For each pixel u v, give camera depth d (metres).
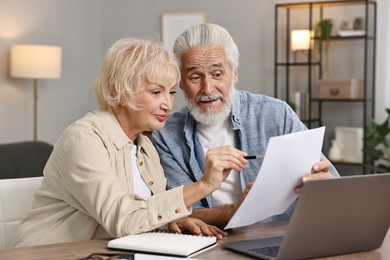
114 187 1.83
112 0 7.32
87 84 7.20
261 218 1.85
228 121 2.37
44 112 6.63
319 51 6.18
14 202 2.22
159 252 1.62
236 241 1.82
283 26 6.52
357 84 5.99
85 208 1.88
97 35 7.32
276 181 1.72
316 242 1.60
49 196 2.00
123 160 1.96
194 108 2.25
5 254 1.64
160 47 1.97
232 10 6.76
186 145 2.34
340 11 6.23
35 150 4.12
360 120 6.23
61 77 6.82
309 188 1.51
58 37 6.76
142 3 7.19
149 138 2.41
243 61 6.72
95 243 1.77
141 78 1.92
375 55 6.03
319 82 6.09
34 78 6.00
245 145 2.35
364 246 1.72
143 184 2.10
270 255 1.62
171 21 7.05
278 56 6.57
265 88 6.65
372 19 6.11
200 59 2.19
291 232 1.54
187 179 2.30
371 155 5.63
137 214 1.77
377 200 1.66
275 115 2.37
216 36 2.20
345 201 1.60
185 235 1.79
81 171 1.85
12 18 6.23
